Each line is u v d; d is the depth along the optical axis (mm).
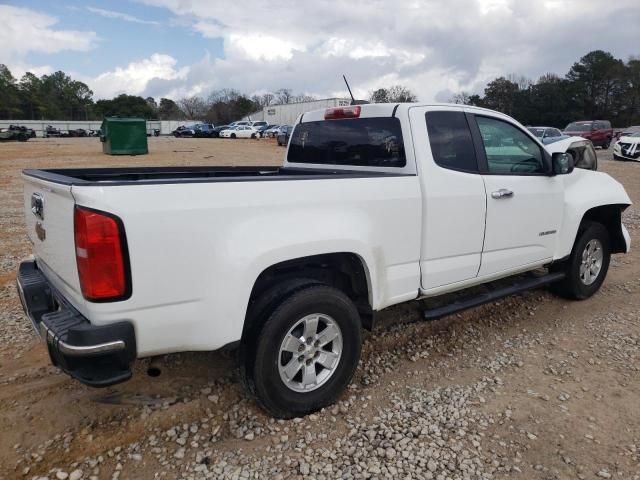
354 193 3143
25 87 106625
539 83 81375
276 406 2961
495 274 4156
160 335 2537
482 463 2684
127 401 3191
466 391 3402
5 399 3201
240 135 49656
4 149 27703
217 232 2609
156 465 2654
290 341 2971
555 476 2592
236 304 2682
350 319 3160
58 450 2740
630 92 78312
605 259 5254
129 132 23391
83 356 2350
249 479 2562
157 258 2457
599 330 4402
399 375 3631
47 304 3102
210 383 3414
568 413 3137
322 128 4305
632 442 2857
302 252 2887
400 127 3586
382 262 3332
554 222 4559
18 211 9672
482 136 3977
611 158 23203
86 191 2322
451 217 3674
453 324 4504
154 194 2434
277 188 2826
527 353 3980
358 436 2906
